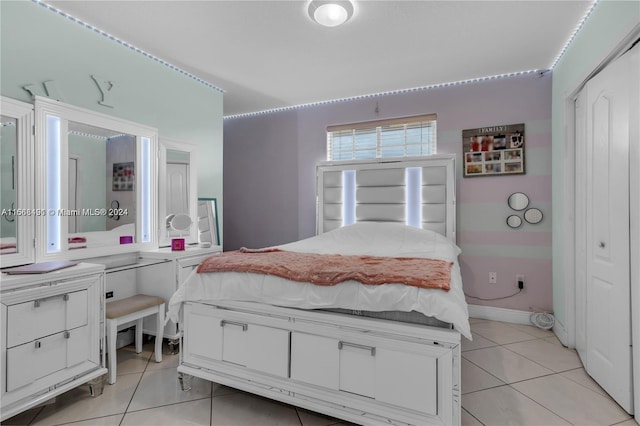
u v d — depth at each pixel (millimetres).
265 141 4352
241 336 1855
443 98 3467
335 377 1633
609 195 1880
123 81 2584
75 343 1827
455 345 1423
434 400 1445
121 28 2387
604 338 1939
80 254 2256
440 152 3482
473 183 3346
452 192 3324
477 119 3332
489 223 3287
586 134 2184
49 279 1715
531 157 3137
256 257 2248
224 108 4215
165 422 1679
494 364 2311
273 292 1811
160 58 2855
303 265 1965
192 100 3232
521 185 3170
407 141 3668
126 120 2547
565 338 2615
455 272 2012
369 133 3838
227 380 1868
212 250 2855
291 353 1736
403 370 1499
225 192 4562
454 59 2875
